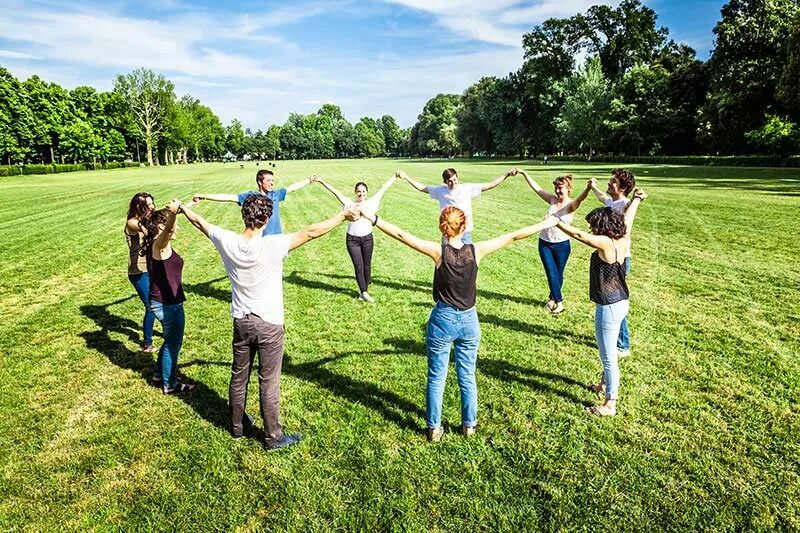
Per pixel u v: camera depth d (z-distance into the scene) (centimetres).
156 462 351
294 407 422
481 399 432
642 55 5503
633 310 646
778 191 1898
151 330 552
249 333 344
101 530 289
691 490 313
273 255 337
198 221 347
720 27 3806
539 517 294
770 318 612
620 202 532
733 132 3872
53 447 371
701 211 1437
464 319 341
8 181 3744
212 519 297
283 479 331
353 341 568
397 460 349
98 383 475
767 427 380
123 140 7662
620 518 292
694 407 411
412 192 2248
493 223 1362
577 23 5769
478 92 8319
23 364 519
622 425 387
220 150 12106
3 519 297
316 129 14975
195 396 448
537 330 593
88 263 980
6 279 865
